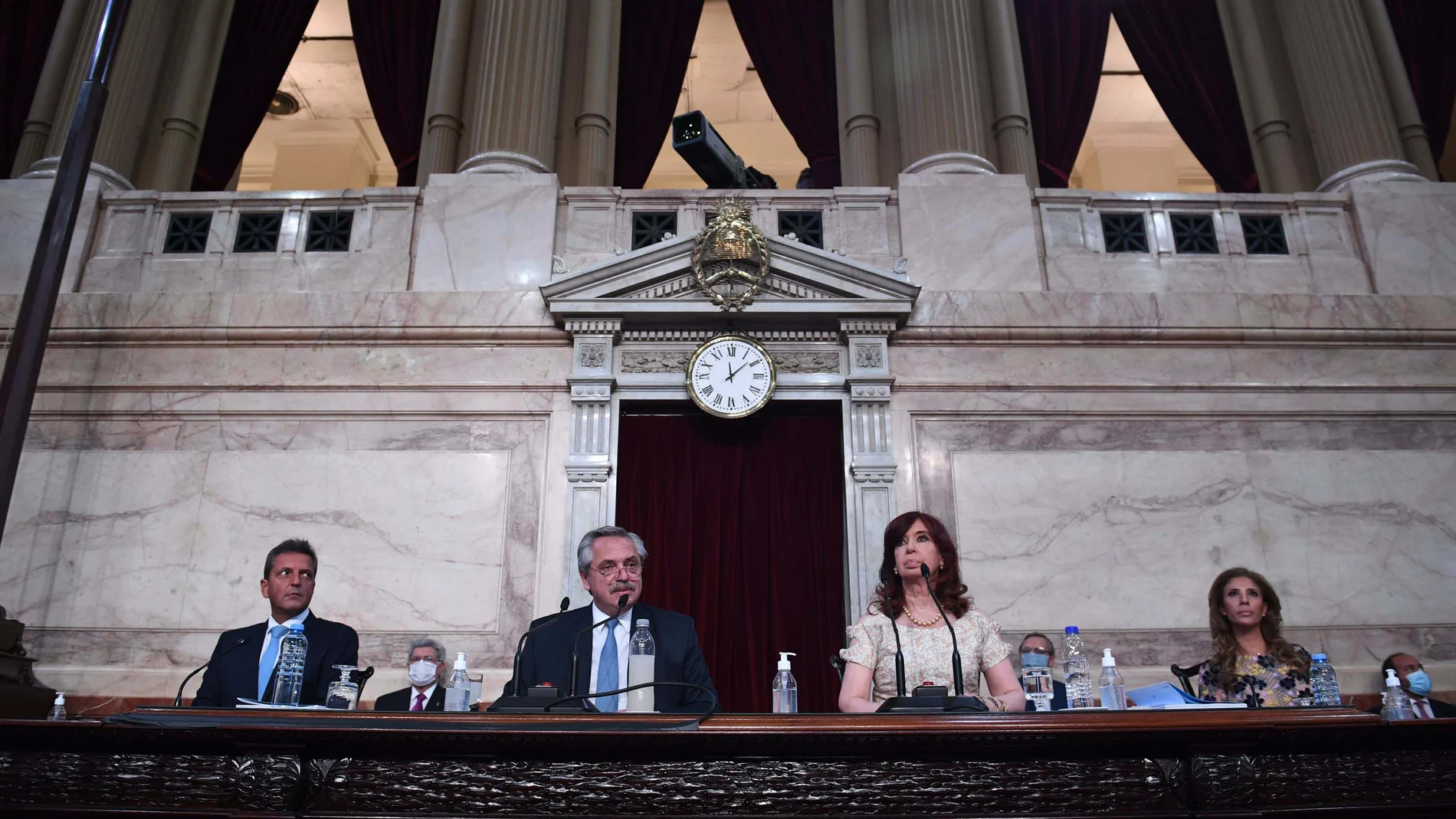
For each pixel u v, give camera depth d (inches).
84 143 211.2
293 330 249.8
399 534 233.9
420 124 366.3
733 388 243.1
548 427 243.3
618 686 127.0
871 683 124.9
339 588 229.5
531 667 129.7
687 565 239.8
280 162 541.6
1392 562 236.7
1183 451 244.8
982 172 278.2
